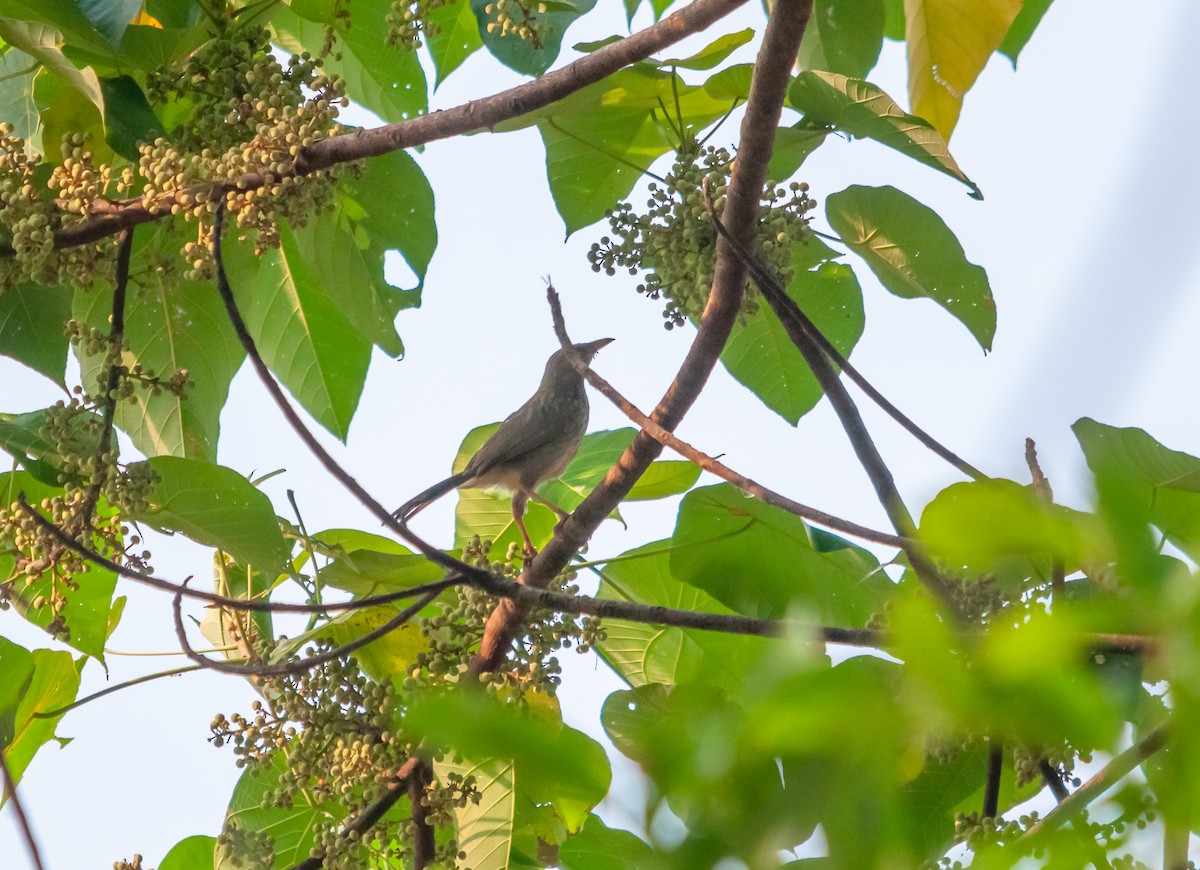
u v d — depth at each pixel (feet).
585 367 24.77
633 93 30.14
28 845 16.84
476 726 6.89
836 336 33.96
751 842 6.60
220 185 26.00
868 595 30.25
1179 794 6.07
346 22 31.27
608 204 33.17
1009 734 6.28
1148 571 6.03
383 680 27.09
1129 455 21.68
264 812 32.07
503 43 28.78
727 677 17.02
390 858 30.14
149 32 27.20
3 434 26.81
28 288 30.55
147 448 33.24
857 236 30.40
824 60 33.40
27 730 29.17
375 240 32.37
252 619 29.55
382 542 34.37
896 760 6.40
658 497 33.99
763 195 27.32
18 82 29.89
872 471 23.76
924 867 10.87
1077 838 7.55
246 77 27.84
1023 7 33.86
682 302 28.22
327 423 35.01
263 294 34.65
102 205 26.35
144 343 32.37
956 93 32.12
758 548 30.25
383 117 35.73
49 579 29.73
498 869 29.01
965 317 30.86
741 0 22.75
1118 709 6.03
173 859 31.63
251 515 27.55
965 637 6.85
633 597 33.24
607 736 16.03
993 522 6.16
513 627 27.25
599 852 30.45
